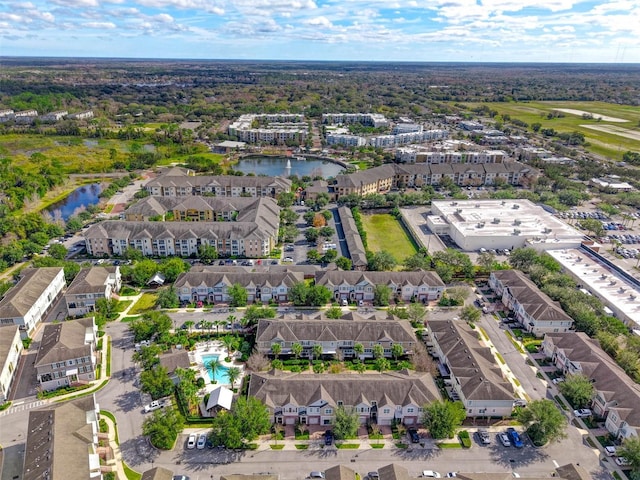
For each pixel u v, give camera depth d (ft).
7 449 382.22
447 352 483.92
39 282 587.27
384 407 408.67
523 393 456.45
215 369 478.59
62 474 318.04
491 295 643.45
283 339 497.87
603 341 507.30
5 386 435.53
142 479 339.77
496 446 396.57
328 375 442.09
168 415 398.01
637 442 362.33
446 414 393.09
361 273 625.82
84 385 456.45
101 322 545.44
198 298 605.73
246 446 390.42
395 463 378.32
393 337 501.56
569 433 410.93
